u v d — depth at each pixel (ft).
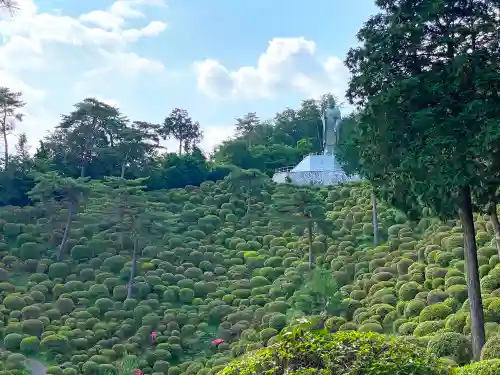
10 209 163.32
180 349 106.73
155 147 212.64
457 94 55.36
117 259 138.41
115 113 209.77
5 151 189.98
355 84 62.13
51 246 147.54
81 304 122.52
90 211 150.10
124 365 94.94
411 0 59.67
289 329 28.84
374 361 26.71
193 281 131.95
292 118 340.18
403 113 56.90
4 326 112.88
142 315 116.78
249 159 240.12
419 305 87.86
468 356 62.54
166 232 148.87
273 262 135.85
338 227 146.41
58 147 209.46
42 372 100.07
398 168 56.80
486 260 94.53
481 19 57.21
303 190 131.34
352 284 113.91
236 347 101.09
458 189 55.98
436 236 112.16
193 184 211.41
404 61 59.82
